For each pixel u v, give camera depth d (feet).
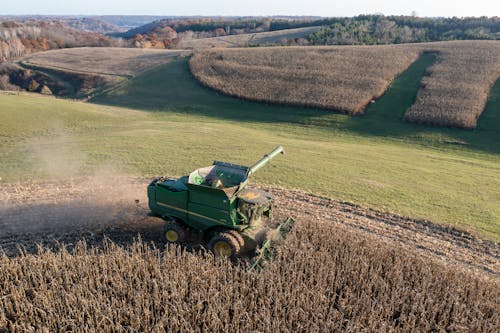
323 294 27.78
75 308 24.75
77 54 299.58
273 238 33.58
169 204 34.91
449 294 28.94
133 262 29.63
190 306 26.18
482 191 64.08
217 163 36.50
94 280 28.12
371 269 30.73
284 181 60.95
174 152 75.36
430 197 58.18
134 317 24.67
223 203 32.35
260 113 140.26
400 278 29.63
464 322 26.55
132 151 74.59
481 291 29.45
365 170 72.23
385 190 59.77
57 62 271.28
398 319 26.37
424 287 29.19
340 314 26.94
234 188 32.48
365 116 130.52
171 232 34.86
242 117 137.69
